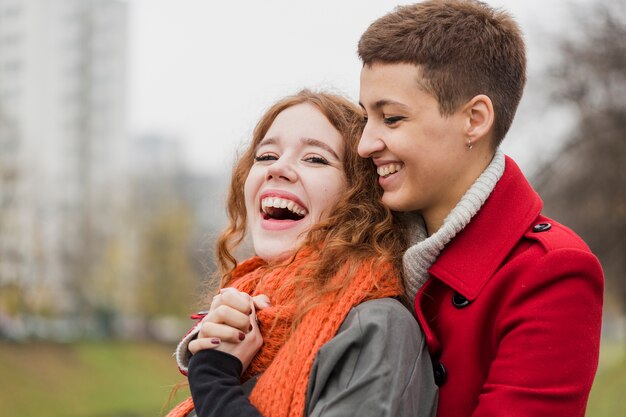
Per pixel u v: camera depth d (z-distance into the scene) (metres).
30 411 24.08
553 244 1.78
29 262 36.06
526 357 1.70
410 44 1.83
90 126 56.72
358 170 2.13
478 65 1.84
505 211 1.89
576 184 18.39
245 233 2.63
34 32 54.06
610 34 17.66
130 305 42.91
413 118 1.84
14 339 31.42
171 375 33.03
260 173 2.20
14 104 53.62
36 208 37.22
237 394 1.78
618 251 18.81
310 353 1.82
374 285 1.90
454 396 1.81
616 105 17.97
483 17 1.89
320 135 2.16
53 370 28.92
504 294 1.80
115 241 43.41
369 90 1.89
